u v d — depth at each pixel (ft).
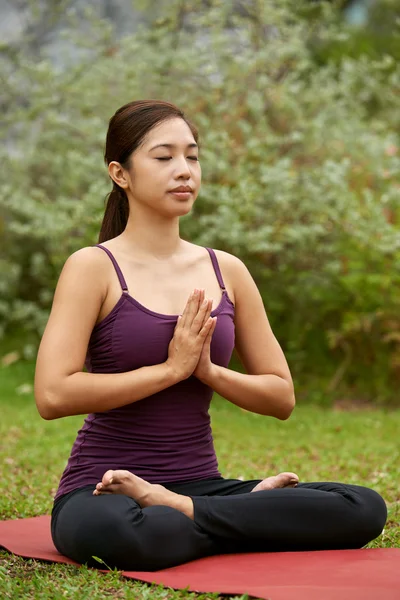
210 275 16.55
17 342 42.93
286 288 37.32
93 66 39.88
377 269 36.68
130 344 15.43
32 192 39.78
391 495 21.15
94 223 36.32
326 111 39.45
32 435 29.53
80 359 15.37
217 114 38.88
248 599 12.67
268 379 16.40
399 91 42.57
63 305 15.55
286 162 35.24
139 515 14.42
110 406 15.16
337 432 30.89
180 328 15.30
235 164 37.93
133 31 46.32
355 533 15.30
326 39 44.39
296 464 25.29
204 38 40.63
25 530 17.26
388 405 36.42
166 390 15.62
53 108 40.40
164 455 15.64
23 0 46.06
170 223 16.42
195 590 13.08
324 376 37.78
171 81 38.73
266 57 38.11
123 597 13.15
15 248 43.80
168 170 15.92
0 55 42.29
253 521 14.92
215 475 16.19
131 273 15.93
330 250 36.40
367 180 38.93
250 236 34.63
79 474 15.62
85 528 14.39
